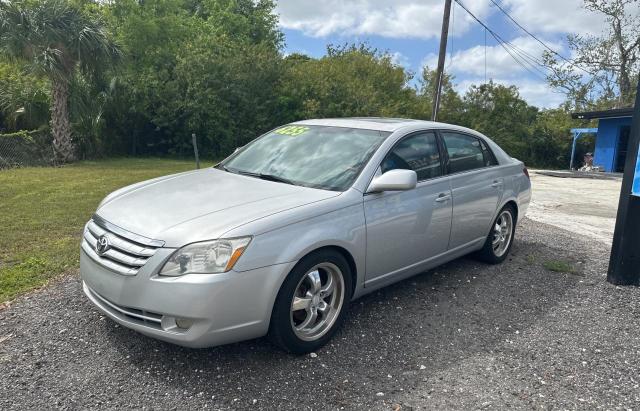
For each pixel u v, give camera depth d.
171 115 22.72
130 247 3.07
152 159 21.53
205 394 2.92
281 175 4.06
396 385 3.10
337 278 3.57
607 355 3.60
